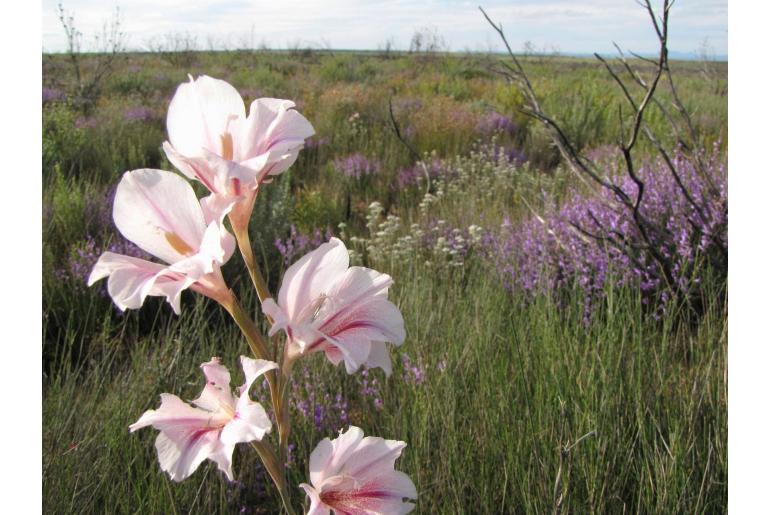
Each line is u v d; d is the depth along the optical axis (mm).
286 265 4984
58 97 11273
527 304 4074
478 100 13297
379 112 11328
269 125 1494
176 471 1322
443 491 2479
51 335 4102
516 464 2516
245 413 1314
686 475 2543
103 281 4414
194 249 1441
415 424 2771
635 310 3340
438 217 6164
